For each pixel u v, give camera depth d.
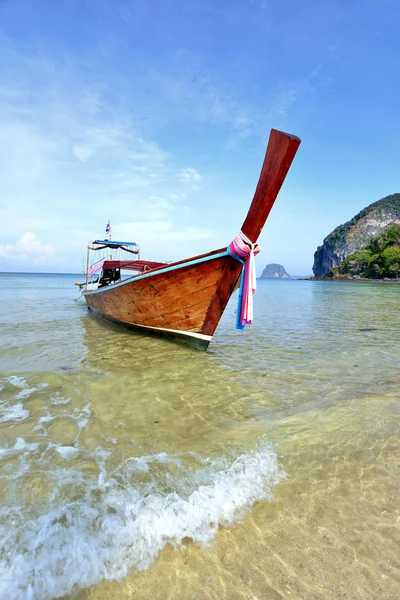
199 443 3.12
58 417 3.62
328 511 2.26
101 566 1.81
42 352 6.46
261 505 2.31
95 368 5.45
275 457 2.90
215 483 2.51
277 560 1.88
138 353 6.49
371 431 3.39
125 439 3.17
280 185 4.59
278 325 10.74
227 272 5.70
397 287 53.12
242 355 6.57
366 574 1.79
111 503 2.26
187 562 1.86
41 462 2.75
